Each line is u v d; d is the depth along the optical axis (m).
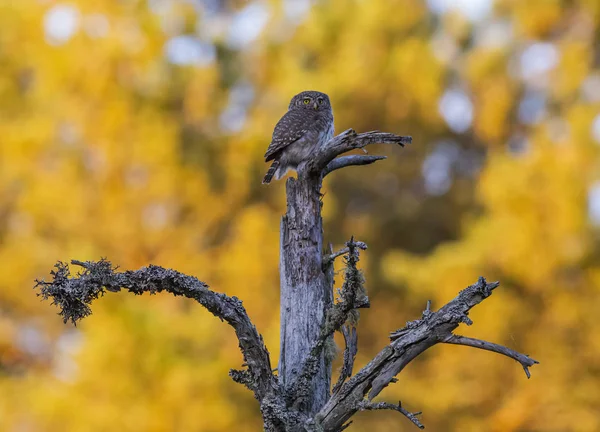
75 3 16.03
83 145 15.53
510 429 15.02
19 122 16.84
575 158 15.38
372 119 19.56
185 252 15.06
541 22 18.81
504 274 15.97
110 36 15.73
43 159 15.78
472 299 5.34
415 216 21.94
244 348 5.65
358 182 21.94
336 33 18.64
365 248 5.35
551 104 19.05
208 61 17.48
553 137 16.11
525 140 19.34
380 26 18.55
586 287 15.50
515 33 19.27
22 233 15.91
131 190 15.13
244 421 13.62
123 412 12.77
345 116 18.78
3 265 15.59
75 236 15.25
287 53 18.53
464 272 16.05
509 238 15.52
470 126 21.00
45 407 13.16
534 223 15.45
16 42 17.12
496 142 20.11
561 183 15.28
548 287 15.55
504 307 15.10
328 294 6.02
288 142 9.12
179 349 13.30
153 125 15.43
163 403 12.84
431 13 20.41
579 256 15.41
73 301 5.34
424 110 19.14
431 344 5.35
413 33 19.27
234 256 14.88
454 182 22.48
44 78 15.74
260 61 18.47
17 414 14.90
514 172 15.66
